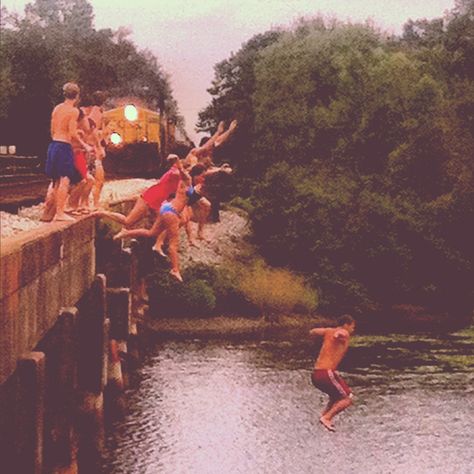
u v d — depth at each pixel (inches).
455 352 1537.9
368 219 2037.4
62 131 655.8
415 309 1988.2
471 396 1214.9
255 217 2092.8
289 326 1822.1
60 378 637.9
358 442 1018.7
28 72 1473.9
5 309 417.4
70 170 660.1
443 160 2124.8
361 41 2409.0
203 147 789.2
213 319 1804.9
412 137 2139.5
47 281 543.5
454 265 2053.4
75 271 682.8
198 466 925.8
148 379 1315.2
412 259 2054.6
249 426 1073.5
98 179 807.7
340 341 751.1
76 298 692.1
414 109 2212.1
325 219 2034.9
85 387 857.5
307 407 1165.7
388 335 1711.4
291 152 2322.8
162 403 1169.4
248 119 2605.8
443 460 960.3
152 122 1699.1
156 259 1834.4
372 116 2198.6
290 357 1504.7
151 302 1801.2
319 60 2400.3
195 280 1829.5
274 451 983.6
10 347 430.9
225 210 2351.1
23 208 937.5
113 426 1050.7
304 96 2385.6
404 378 1326.3
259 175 2436.0
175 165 730.2
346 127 2271.2
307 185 2076.8
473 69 2425.0
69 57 1713.8
